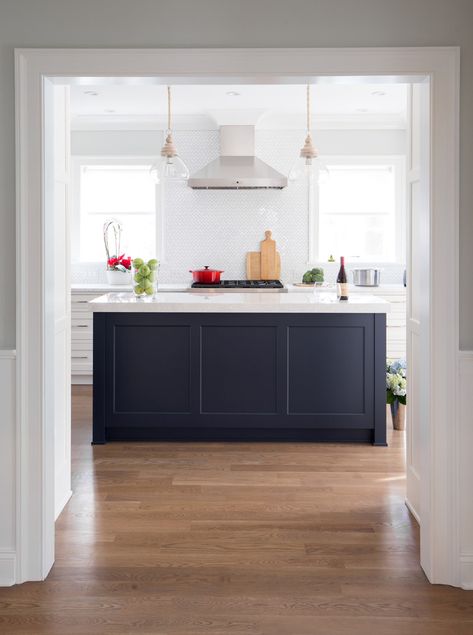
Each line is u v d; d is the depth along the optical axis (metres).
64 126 3.39
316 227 7.04
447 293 2.54
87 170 7.11
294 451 4.30
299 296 5.00
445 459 2.56
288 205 6.98
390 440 4.59
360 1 2.55
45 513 2.60
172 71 2.55
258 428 4.51
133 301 4.53
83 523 3.11
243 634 2.20
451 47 2.50
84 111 6.52
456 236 2.52
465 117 2.53
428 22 2.55
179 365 4.46
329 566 2.69
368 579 2.58
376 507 3.32
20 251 2.54
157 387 4.47
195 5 2.56
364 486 3.62
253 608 2.36
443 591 2.50
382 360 4.43
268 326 4.43
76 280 7.12
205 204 6.98
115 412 4.48
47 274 2.62
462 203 2.54
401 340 6.46
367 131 6.89
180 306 4.39
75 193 7.08
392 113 6.67
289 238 7.01
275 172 6.48
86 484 3.65
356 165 7.04
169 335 4.46
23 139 2.53
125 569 2.66
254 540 2.93
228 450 4.32
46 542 2.62
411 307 3.32
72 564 2.70
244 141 6.63
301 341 4.44
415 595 2.46
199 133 6.89
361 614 2.33
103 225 7.09
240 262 7.02
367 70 2.53
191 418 4.48
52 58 2.53
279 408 4.46
